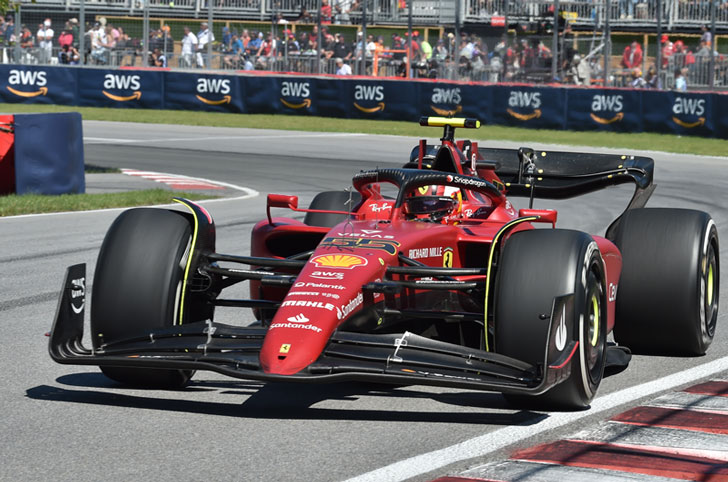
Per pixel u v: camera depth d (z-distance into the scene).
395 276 19.75
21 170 54.59
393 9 131.75
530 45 119.81
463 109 111.62
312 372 16.70
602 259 20.16
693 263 23.44
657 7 118.81
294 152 86.00
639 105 102.94
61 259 36.94
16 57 130.00
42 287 31.70
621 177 30.03
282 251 23.48
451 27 127.81
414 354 17.52
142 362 17.56
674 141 96.62
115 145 90.69
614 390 20.73
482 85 110.19
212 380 21.28
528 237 18.92
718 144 94.69
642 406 19.36
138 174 70.94
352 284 18.30
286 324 17.39
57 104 124.00
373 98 115.88
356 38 132.12
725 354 24.70
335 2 133.88
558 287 18.11
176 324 19.52
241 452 16.14
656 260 23.67
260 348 17.80
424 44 126.94
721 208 55.38
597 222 50.16
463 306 22.52
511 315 18.19
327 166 76.31
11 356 23.09
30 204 50.66
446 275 18.97
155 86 123.25
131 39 131.12
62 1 132.00
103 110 121.75
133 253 19.47
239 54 130.88
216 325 18.81
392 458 15.88
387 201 23.61
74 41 130.25
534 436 17.20
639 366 23.23
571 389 18.45
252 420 18.09
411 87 114.00
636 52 116.12
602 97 104.38
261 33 133.00
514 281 18.39
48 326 26.41
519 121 108.69
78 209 51.28
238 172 72.69
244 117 118.69
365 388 20.73
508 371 17.53
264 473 15.10
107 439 16.81
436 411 18.89
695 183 67.44
